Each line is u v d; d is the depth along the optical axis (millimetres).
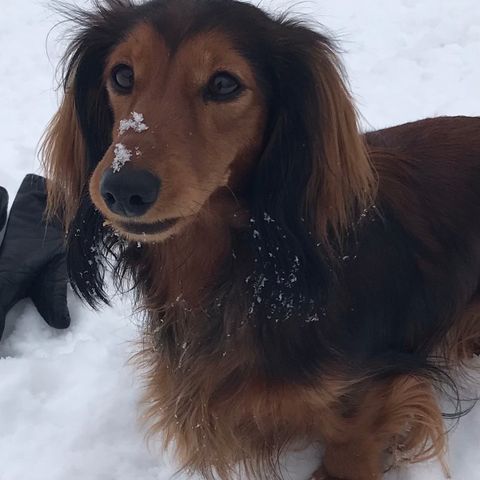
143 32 259
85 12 306
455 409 380
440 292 354
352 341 314
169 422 337
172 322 315
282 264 281
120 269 323
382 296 330
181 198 240
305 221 281
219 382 308
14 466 359
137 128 242
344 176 286
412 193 346
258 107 267
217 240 288
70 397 394
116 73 267
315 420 320
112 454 365
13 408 385
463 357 398
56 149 315
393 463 357
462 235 354
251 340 294
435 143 363
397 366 344
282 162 275
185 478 354
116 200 234
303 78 272
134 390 392
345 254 304
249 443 329
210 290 297
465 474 350
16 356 427
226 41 256
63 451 366
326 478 347
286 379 297
